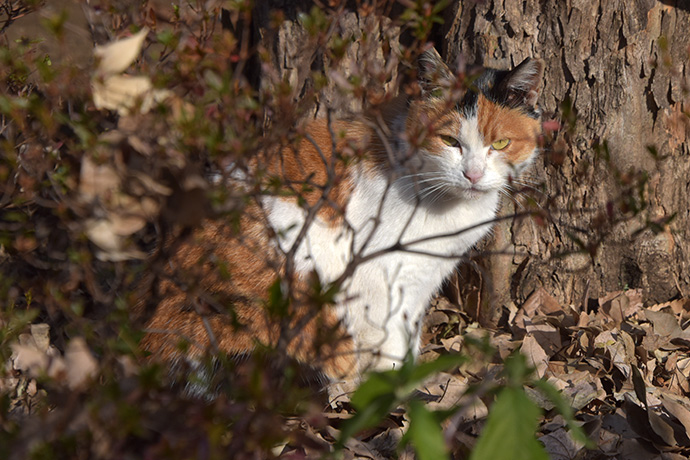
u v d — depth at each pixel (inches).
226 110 107.6
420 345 204.8
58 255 145.6
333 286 99.6
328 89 199.0
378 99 118.0
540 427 158.2
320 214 172.6
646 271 217.5
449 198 181.3
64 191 118.8
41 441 89.5
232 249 163.8
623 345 193.8
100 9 127.8
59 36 93.3
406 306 185.5
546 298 216.2
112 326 120.8
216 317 159.6
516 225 216.4
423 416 73.4
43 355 104.4
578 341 197.5
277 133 114.0
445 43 215.8
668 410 162.4
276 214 167.6
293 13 211.6
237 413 88.3
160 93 100.1
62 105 139.6
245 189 141.1
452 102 128.5
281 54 212.2
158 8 153.6
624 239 213.5
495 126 174.7
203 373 155.3
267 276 163.9
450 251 187.3
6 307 148.4
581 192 209.3
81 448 94.3
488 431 73.5
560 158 153.9
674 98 207.2
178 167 98.8
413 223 177.8
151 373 84.4
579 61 204.2
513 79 178.2
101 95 93.2
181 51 108.7
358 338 184.1
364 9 146.6
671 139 210.8
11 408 137.1
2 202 152.4
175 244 138.9
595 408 170.9
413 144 115.3
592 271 217.5
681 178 214.5
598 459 150.3
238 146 100.7
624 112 205.3
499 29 205.9
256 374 81.6
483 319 219.5
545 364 187.3
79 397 96.2
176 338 161.8
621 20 200.2
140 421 86.9
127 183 97.6
